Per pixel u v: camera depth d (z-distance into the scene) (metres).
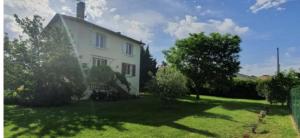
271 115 17.08
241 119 14.09
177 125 11.25
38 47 16.83
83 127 10.12
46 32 17.12
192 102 24.12
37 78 16.41
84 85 18.73
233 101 28.56
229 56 29.50
